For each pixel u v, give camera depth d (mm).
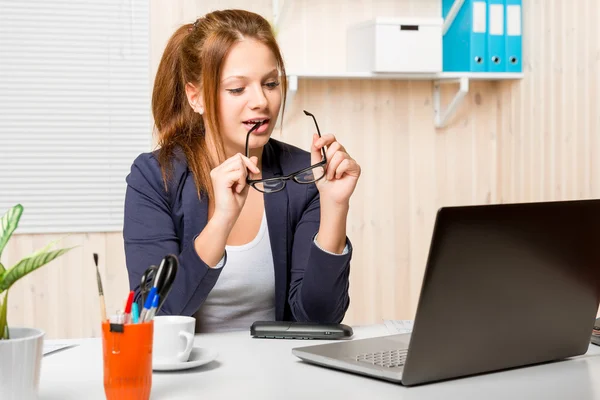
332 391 1044
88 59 2910
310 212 1766
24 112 2887
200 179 1680
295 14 2979
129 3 2916
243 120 1641
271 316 1759
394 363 1138
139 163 1723
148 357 981
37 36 2875
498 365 1161
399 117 3107
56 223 2918
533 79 2936
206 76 1635
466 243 1051
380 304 3137
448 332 1072
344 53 3037
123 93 2943
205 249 1467
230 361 1237
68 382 1110
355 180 1575
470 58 2932
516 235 1116
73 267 2918
